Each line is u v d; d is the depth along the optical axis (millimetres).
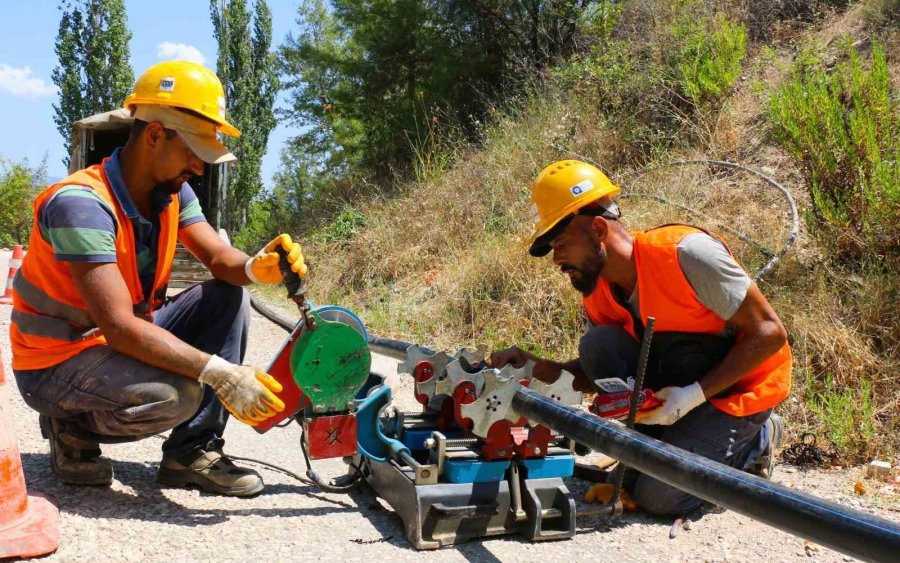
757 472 3221
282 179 24047
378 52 13719
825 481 3385
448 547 2520
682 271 2775
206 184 10055
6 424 2258
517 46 12797
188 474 2855
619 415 2697
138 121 2578
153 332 2436
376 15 13633
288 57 15469
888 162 4934
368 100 14234
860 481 3361
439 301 6918
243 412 2449
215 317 2920
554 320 5859
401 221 9156
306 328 2596
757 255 5418
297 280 2627
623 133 8133
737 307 2729
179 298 2951
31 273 2586
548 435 2643
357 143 14805
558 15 11945
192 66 2584
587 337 3180
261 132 25266
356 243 9195
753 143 7074
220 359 2463
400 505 2617
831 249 5059
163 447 2887
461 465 2559
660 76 8297
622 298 3062
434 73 13023
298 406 2736
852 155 4961
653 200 6668
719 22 8758
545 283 6082
